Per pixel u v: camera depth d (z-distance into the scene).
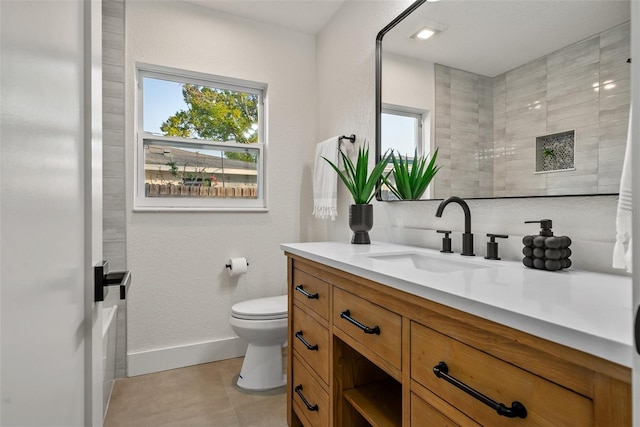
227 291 2.46
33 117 0.37
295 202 2.68
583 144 1.02
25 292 0.35
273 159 2.61
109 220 2.12
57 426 0.44
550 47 1.11
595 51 1.00
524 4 1.20
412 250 1.50
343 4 2.35
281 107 2.64
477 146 1.36
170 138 2.36
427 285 0.76
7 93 0.31
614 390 0.45
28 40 0.35
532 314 0.55
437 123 1.55
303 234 2.70
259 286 2.55
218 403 1.88
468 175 1.40
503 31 1.26
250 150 2.63
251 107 2.65
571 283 0.80
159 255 2.26
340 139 2.24
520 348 0.58
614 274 0.93
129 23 2.18
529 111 1.18
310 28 2.67
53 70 0.43
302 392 1.51
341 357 1.24
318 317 1.35
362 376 1.27
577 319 0.52
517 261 1.18
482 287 0.74
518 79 1.21
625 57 0.93
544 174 1.13
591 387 0.48
